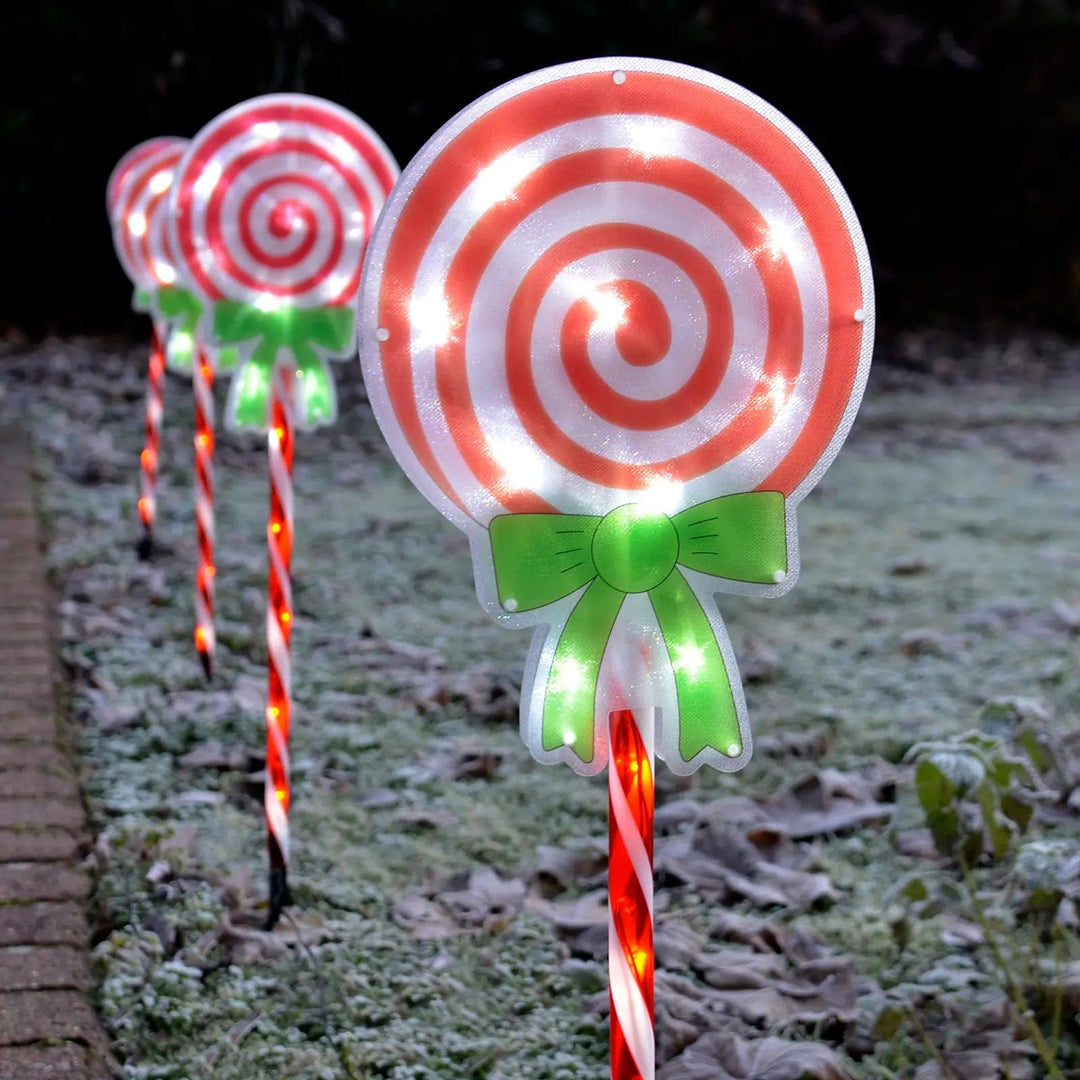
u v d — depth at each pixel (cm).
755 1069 272
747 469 205
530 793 405
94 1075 262
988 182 1561
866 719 463
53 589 562
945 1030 291
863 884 356
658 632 206
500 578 202
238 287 376
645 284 199
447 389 198
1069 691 485
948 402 1097
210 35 1297
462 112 192
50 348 1155
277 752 327
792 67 1466
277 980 302
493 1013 296
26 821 358
